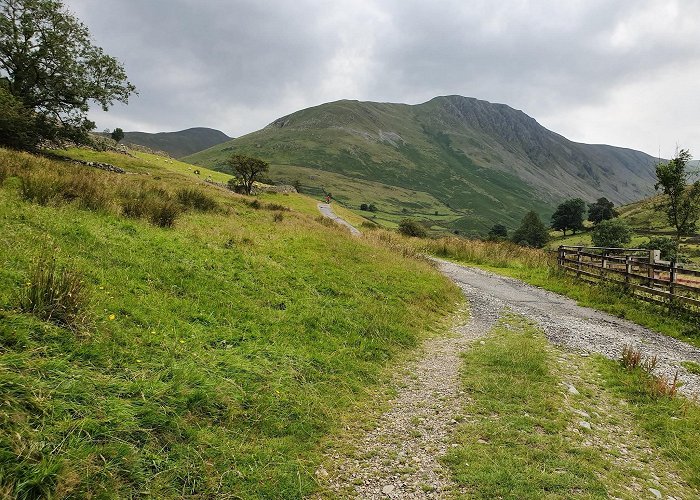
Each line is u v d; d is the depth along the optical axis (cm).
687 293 1725
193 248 1251
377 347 1039
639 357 1044
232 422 574
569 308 1797
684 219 3091
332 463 571
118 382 529
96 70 4838
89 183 1550
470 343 1202
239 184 7775
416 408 770
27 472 372
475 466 575
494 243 3594
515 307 1759
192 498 441
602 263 2133
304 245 1809
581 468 582
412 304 1488
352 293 1359
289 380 733
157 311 764
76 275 654
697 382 993
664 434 718
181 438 508
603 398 863
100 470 410
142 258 993
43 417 434
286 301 1115
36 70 4450
